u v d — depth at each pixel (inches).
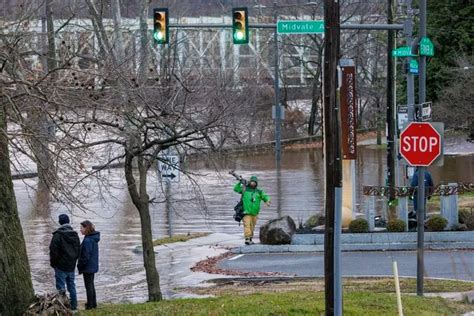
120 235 1957.4
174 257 1632.6
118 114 1014.4
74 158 978.7
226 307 957.2
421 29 1346.0
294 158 4185.5
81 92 948.6
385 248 1615.4
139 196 1139.3
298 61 5310.0
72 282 1153.4
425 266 1417.3
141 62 1477.6
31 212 2303.2
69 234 1146.7
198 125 1300.4
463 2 3196.4
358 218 1712.6
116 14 1756.9
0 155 910.4
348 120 1699.1
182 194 2482.8
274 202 2475.4
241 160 4074.8
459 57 3051.2
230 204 2511.1
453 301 1051.9
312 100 5260.8
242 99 2431.1
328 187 799.1
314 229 1727.4
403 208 1678.2
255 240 1786.4
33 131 893.2
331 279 809.5
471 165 3410.4
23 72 865.5
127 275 1475.1
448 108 2994.6
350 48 4574.3
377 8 4795.8
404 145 1073.5
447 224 1667.1
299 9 5113.2
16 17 1333.7
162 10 1786.4
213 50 4507.9
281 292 1143.6
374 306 965.2
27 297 930.7
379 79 4960.6
